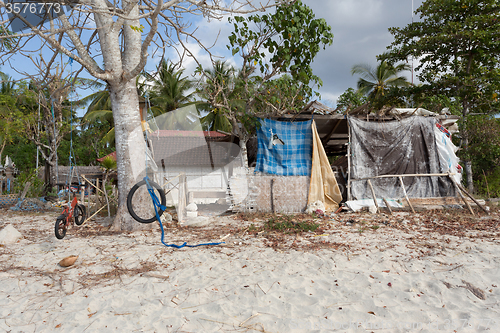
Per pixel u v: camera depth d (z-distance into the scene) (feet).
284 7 29.40
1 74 87.56
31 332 10.02
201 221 25.89
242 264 15.99
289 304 11.61
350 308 11.26
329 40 32.12
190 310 11.31
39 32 18.38
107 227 26.14
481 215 28.25
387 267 15.31
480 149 52.60
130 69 24.76
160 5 18.98
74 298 12.44
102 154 88.22
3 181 58.29
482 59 56.75
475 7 54.75
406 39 62.90
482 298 11.98
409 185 34.42
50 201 47.44
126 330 9.98
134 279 14.29
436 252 17.38
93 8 19.39
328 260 16.17
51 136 54.70
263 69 32.91
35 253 18.72
